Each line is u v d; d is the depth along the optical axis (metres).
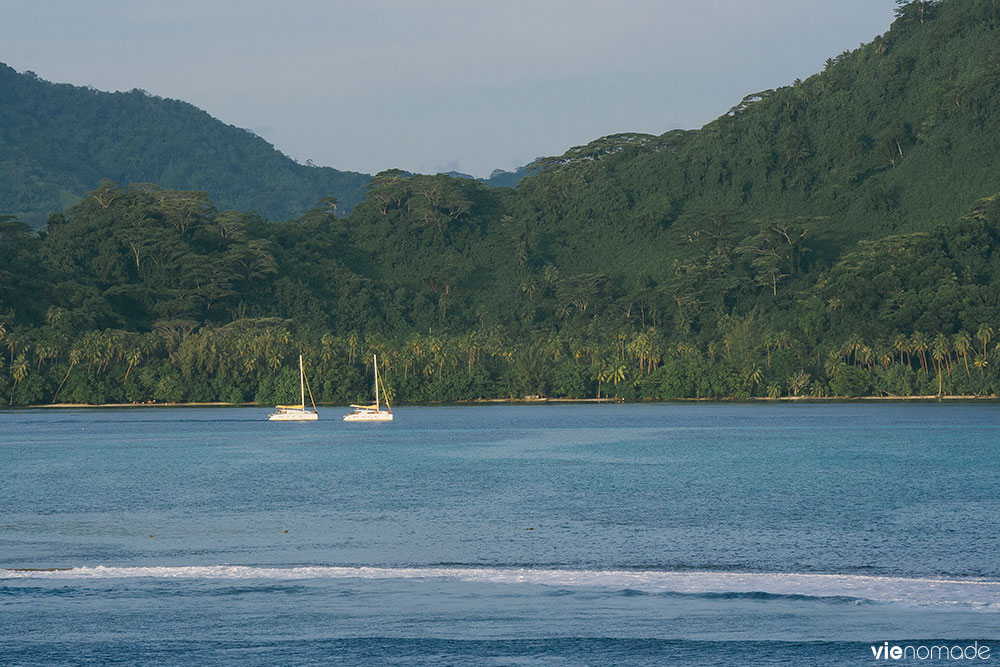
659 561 81.12
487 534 94.81
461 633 58.84
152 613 63.44
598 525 100.06
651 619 61.06
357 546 88.56
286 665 54.31
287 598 66.81
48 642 58.09
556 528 98.38
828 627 59.00
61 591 68.81
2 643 57.88
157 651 56.53
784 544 88.44
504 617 61.88
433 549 86.81
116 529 99.25
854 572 76.31
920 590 67.00
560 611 63.06
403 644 57.12
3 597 67.19
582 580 70.88
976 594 65.75
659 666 53.41
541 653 55.53
